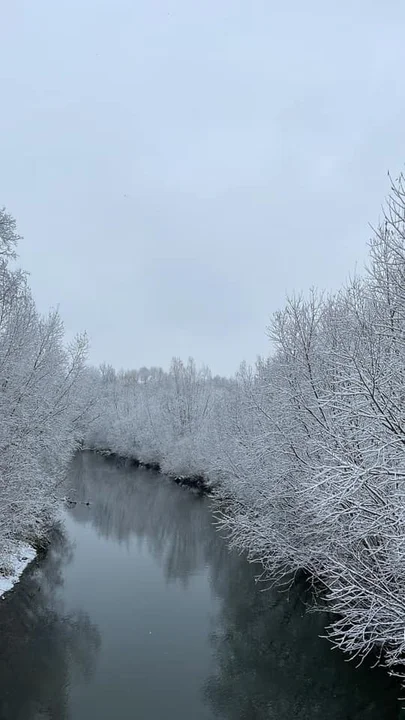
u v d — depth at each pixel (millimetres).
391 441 7832
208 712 9734
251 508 17188
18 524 14812
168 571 18188
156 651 12180
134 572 18016
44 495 18438
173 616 14234
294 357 14195
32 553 18578
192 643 12617
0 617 13578
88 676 10961
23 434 15031
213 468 26906
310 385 12938
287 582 15180
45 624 13469
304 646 12359
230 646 12461
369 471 7898
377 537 9633
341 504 9500
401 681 9992
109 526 24641
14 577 16016
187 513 27469
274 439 14758
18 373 14656
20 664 11383
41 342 17469
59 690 10391
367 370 8562
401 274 8250
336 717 9609
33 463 14898
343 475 8352
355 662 11203
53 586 16297
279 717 9633
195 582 17062
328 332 13609
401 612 8305
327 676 10938
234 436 21172
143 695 10312
